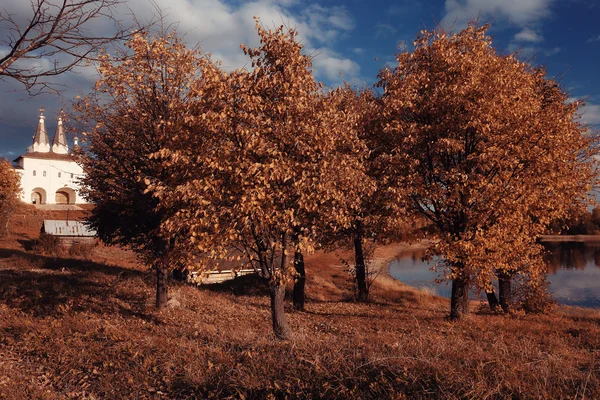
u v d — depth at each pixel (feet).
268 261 34.91
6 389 18.29
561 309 70.38
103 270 71.10
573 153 51.55
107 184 44.62
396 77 48.96
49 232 121.80
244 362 20.51
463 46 47.98
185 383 19.10
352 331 38.68
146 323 37.60
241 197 26.40
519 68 49.70
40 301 42.60
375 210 50.16
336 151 31.83
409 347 21.49
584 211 53.06
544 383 16.46
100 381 19.67
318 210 30.19
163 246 45.50
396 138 46.44
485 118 41.86
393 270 148.46
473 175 42.19
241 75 29.22
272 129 28.84
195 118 28.68
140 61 38.01
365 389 16.63
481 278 42.70
